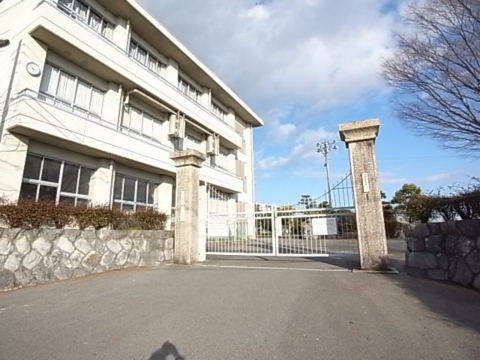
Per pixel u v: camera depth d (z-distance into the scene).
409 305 3.73
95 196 11.91
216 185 19.41
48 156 10.41
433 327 2.97
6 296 4.72
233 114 24.48
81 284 5.56
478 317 3.24
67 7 11.40
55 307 4.04
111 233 7.20
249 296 4.34
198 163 8.86
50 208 6.14
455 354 2.39
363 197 6.30
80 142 10.45
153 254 8.11
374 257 6.07
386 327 3.00
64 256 6.13
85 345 2.75
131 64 13.23
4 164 8.90
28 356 2.54
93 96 12.48
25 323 3.38
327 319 3.28
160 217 9.02
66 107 11.21
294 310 3.62
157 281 5.66
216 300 4.18
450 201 5.20
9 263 5.26
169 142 16.23
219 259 9.12
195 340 2.81
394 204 6.89
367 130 6.44
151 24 14.51
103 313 3.71
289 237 8.79
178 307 3.88
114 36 13.48
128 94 13.62
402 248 11.23
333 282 5.14
